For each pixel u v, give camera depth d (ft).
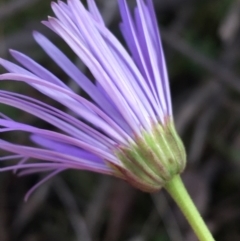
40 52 1.05
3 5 1.05
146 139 0.55
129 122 0.55
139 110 0.55
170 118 0.56
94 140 0.55
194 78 1.05
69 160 0.55
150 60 0.56
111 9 0.98
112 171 0.55
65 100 0.54
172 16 1.09
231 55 1.01
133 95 0.55
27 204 1.06
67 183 1.06
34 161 0.87
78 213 1.02
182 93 1.05
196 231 0.54
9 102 0.53
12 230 1.07
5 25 1.08
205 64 0.99
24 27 1.05
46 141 0.56
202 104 1.02
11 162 1.07
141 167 0.55
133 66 0.55
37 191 1.06
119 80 0.55
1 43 1.04
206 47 1.03
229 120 1.03
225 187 1.01
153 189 0.55
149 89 0.56
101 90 0.56
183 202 0.54
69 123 0.55
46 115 0.54
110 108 0.56
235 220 0.99
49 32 1.02
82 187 1.06
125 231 1.00
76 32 0.54
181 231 0.96
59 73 1.05
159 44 0.56
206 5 1.05
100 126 0.55
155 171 0.55
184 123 0.99
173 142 0.55
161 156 0.55
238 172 1.01
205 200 0.95
